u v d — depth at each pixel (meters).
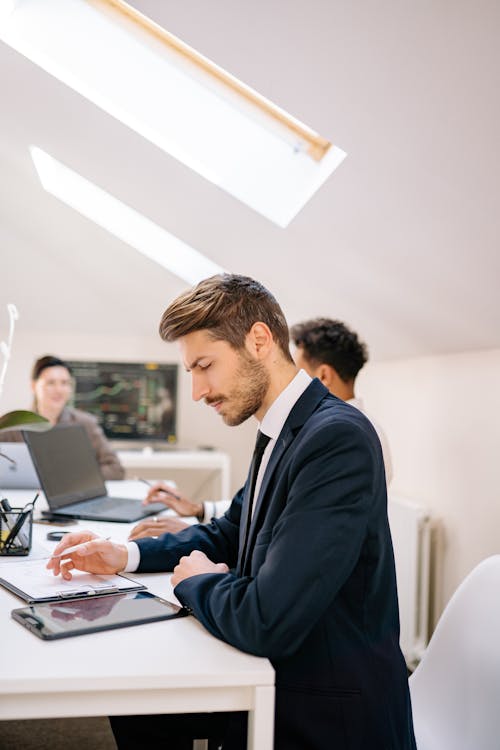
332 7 1.24
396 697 1.19
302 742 1.14
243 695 1.08
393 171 1.64
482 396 2.44
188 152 2.36
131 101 2.30
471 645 1.45
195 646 1.15
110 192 3.02
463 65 1.20
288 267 2.79
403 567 2.73
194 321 1.27
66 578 1.46
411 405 3.03
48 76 2.24
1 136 2.96
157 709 1.06
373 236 2.03
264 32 1.40
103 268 4.16
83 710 1.03
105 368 4.64
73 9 2.21
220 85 2.31
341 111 1.55
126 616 1.25
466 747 1.39
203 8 1.41
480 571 1.51
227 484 4.38
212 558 1.62
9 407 4.70
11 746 2.29
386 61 1.31
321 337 2.26
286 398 1.33
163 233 3.77
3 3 2.14
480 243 1.68
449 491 2.67
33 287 4.45
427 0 1.12
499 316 2.01
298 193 2.28
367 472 1.17
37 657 1.08
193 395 1.32
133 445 4.75
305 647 1.17
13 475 2.80
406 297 2.32
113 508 2.40
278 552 1.13
